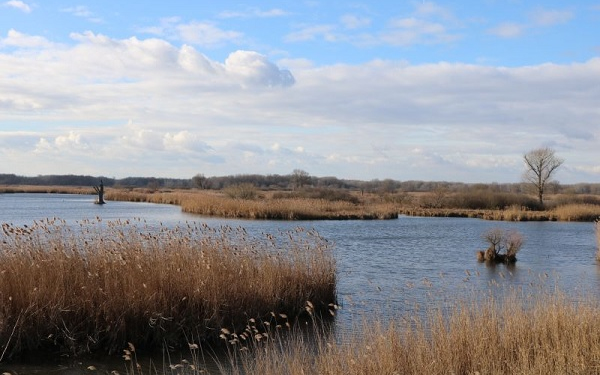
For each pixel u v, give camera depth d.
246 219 52.59
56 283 12.34
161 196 86.38
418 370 8.55
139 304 12.44
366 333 10.28
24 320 11.72
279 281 15.13
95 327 11.99
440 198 77.31
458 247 33.53
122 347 12.03
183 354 12.09
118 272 13.34
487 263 27.05
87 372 10.91
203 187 148.12
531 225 54.12
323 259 16.95
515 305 11.32
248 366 11.02
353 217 57.69
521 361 8.97
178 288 13.18
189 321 12.90
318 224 49.56
